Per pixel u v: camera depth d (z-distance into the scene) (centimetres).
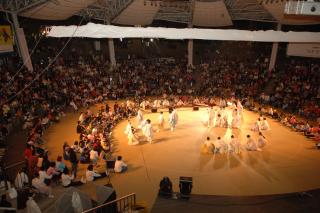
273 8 2614
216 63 3562
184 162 1431
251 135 1847
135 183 1212
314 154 1560
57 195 1082
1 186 1037
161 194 1075
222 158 1490
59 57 2822
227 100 2564
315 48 2661
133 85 2898
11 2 1948
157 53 4019
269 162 1452
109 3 2642
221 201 1020
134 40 3844
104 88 2712
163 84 2998
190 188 1048
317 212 916
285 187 1209
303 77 2797
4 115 1642
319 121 2056
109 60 3319
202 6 2942
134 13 2952
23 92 1919
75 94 2392
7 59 2325
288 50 2919
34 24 2838
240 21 3575
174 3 2872
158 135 1812
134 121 2086
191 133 1862
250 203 998
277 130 1956
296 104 2466
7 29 1981
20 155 1369
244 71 3197
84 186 1170
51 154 1450
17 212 941
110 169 1309
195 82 3203
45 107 1955
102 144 1502
